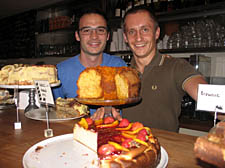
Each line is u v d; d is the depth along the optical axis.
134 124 1.01
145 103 1.66
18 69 1.60
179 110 1.67
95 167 0.77
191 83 1.40
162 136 1.09
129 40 1.73
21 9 5.06
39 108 1.74
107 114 1.29
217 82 2.46
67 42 4.18
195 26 2.39
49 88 1.15
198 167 0.75
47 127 1.19
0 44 5.50
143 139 0.84
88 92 1.25
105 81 1.25
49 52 4.24
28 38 4.66
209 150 0.55
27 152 0.87
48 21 4.22
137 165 0.73
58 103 1.63
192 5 2.46
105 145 0.80
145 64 1.80
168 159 0.82
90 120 1.11
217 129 0.59
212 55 2.55
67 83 2.04
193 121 2.27
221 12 2.34
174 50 2.45
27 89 1.97
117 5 3.11
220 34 2.20
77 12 3.89
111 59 2.16
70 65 2.07
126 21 1.72
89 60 2.04
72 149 0.94
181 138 1.06
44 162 0.80
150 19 1.66
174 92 1.60
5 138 1.06
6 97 1.96
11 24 5.09
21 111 1.72
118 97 1.28
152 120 1.65
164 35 2.90
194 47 2.35
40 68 1.65
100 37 1.95
